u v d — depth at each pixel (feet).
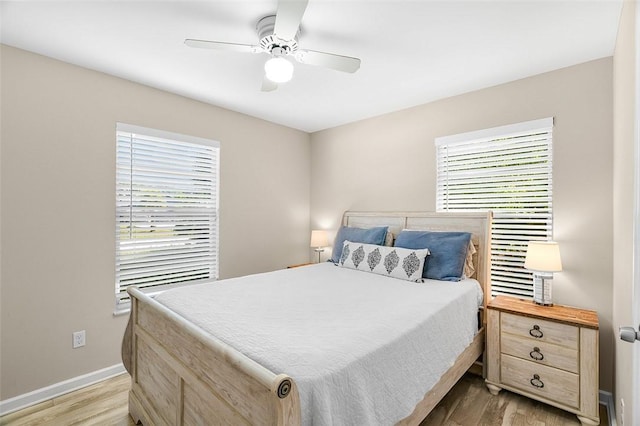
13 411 7.03
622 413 5.50
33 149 7.38
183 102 10.15
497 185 9.23
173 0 5.54
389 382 4.53
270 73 5.99
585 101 7.75
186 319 5.39
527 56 7.52
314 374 3.65
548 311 7.30
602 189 7.48
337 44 7.01
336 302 6.45
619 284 6.10
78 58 7.68
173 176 10.05
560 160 8.10
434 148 10.51
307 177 14.49
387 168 11.80
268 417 3.27
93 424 6.57
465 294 7.40
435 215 10.01
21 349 7.20
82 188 8.11
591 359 6.43
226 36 6.70
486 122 9.37
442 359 5.98
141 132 9.16
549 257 7.38
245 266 12.03
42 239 7.51
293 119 12.64
